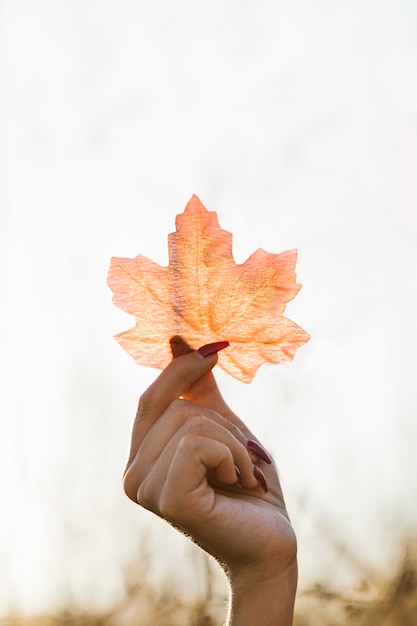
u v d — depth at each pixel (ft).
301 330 2.94
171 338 2.96
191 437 2.93
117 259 2.94
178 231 2.94
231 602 3.02
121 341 2.96
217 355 2.96
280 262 2.94
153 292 2.94
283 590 3.00
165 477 2.94
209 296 2.95
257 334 2.95
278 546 2.99
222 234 2.95
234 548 2.97
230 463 2.95
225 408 3.20
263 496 3.08
